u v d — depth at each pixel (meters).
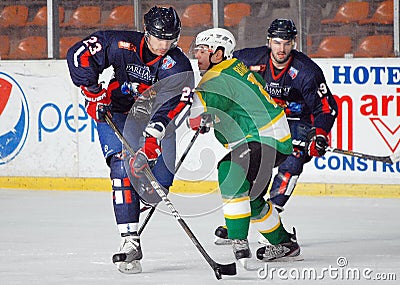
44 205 18.50
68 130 20.73
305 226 15.74
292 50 14.01
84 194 20.08
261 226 12.32
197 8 21.91
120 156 11.83
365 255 12.98
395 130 19.05
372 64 19.12
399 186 19.00
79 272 11.80
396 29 20.19
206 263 12.38
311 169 19.53
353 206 18.00
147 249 13.52
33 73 20.89
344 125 19.34
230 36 12.37
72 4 22.06
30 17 22.06
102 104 11.84
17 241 14.33
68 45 22.14
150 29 11.19
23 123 21.06
